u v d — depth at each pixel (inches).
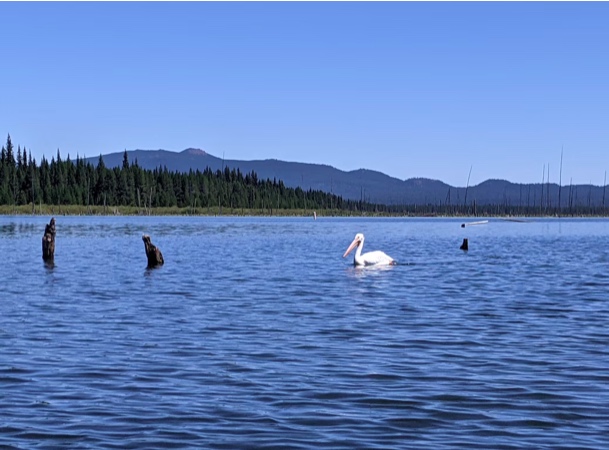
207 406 607.2
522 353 820.6
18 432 539.8
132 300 1270.9
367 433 540.1
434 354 815.1
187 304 1223.5
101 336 919.7
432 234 4655.5
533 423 563.8
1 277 1665.8
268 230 4995.1
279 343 876.6
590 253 2667.3
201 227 5423.2
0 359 781.3
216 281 1599.4
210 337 915.4
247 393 647.8
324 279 1654.8
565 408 603.5
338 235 4271.7
